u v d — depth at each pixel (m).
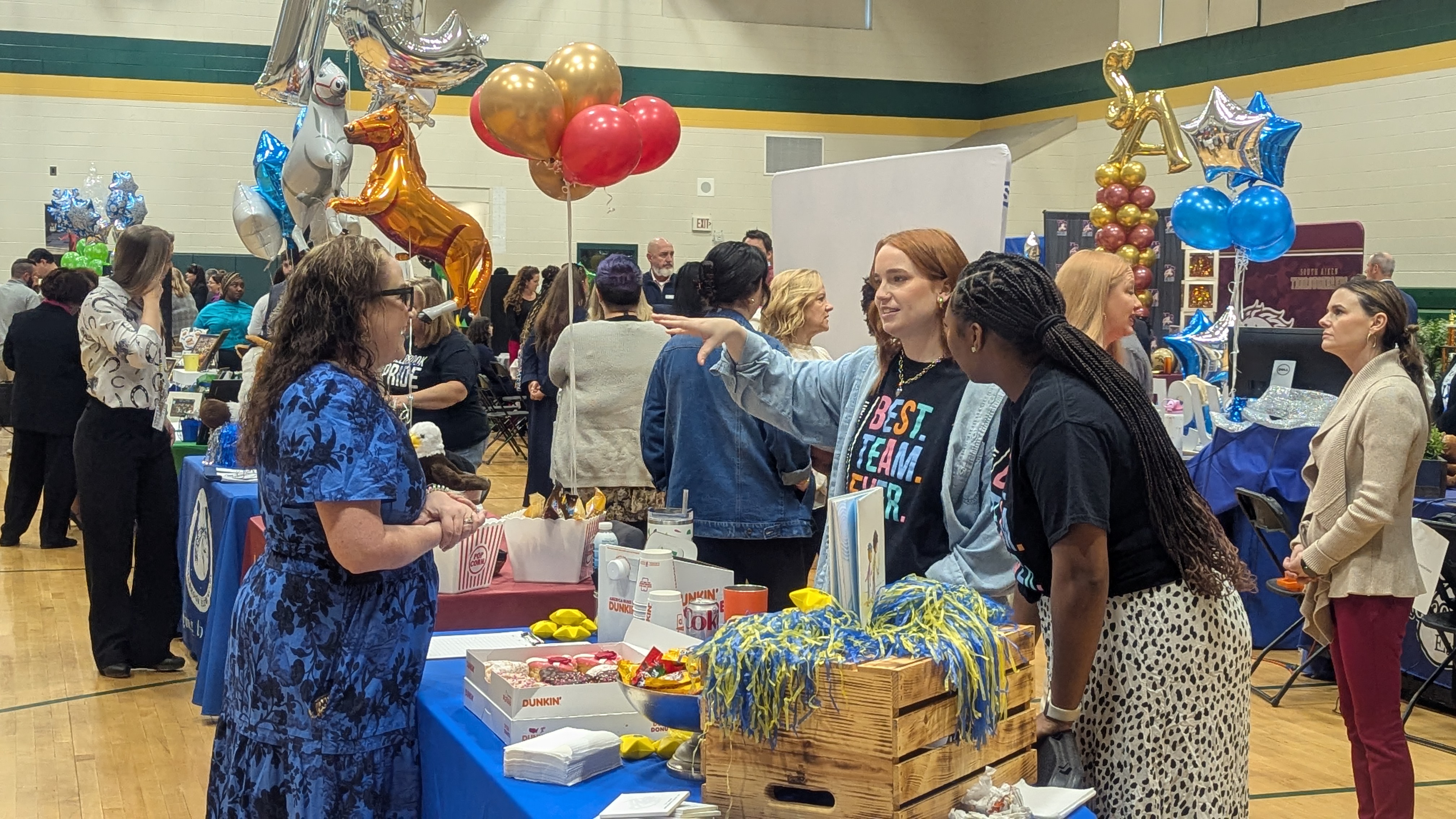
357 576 2.04
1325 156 10.75
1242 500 4.96
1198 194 6.89
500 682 1.90
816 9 13.99
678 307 4.82
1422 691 4.64
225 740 2.12
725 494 3.29
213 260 12.57
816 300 4.15
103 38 12.17
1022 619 2.07
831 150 14.13
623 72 13.46
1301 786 3.93
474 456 5.10
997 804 1.52
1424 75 9.96
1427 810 3.76
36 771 3.89
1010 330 1.82
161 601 4.96
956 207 3.69
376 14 3.59
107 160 12.27
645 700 1.73
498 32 13.02
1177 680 1.85
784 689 1.48
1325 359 5.55
